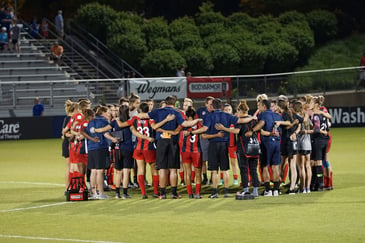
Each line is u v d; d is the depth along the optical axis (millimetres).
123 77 47500
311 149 17484
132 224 13414
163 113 16484
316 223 13266
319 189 17578
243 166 16438
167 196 17281
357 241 11688
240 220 13664
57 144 34844
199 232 12570
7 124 37844
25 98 40250
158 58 47375
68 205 16016
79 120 16938
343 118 41406
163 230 12789
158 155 16625
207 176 21094
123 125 16625
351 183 18969
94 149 16688
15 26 46250
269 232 12484
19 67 45625
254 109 39844
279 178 16938
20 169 24359
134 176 19359
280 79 41094
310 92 42094
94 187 17031
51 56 46969
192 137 16547
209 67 48719
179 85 39031
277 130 16672
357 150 28500
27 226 13422
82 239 12125
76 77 46594
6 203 16469
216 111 16422
